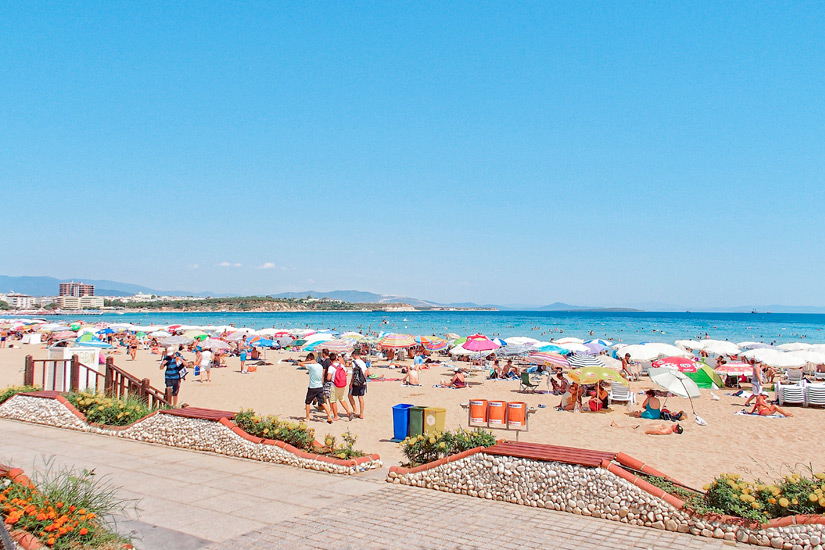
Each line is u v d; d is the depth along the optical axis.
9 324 68.38
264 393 22.25
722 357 29.89
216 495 7.71
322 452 9.62
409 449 8.66
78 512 5.72
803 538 5.84
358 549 5.84
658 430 14.03
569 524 6.68
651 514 6.61
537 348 28.61
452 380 23.66
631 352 26.30
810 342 65.69
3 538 4.13
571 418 16.36
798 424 15.51
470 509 7.22
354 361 15.92
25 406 13.38
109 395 14.27
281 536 6.19
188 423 10.70
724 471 10.47
